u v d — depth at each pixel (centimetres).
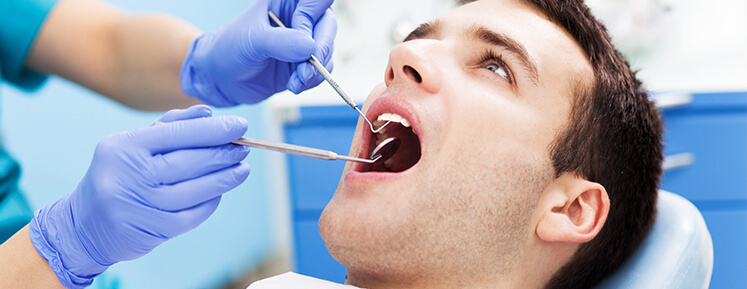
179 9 260
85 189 92
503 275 96
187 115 96
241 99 129
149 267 235
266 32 108
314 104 231
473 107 94
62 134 217
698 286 106
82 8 154
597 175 103
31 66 157
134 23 153
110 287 199
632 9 248
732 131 214
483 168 93
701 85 239
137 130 93
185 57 138
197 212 94
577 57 101
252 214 292
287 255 306
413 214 90
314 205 235
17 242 94
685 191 220
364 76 271
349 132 231
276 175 301
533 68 97
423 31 107
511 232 95
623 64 112
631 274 108
